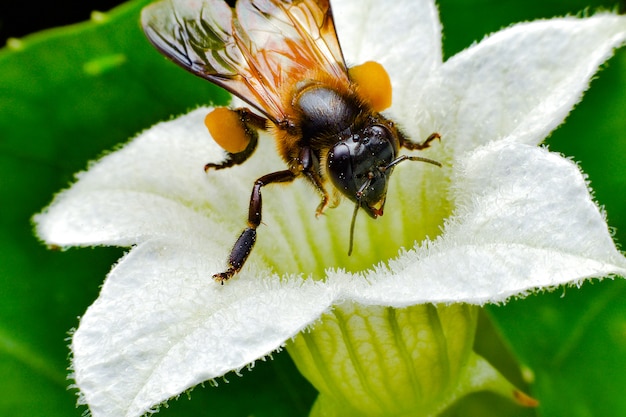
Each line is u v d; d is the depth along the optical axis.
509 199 0.09
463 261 0.09
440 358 0.09
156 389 0.08
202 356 0.08
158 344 0.09
